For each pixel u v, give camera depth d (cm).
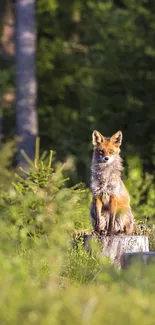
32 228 1120
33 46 2889
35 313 668
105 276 826
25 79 2869
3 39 3341
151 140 2798
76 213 1272
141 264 847
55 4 3212
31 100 2870
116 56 2941
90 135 2967
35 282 884
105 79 2942
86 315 659
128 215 1252
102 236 1157
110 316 667
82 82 3159
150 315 679
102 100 2936
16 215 1145
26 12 2875
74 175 2416
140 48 2898
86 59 3191
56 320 660
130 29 3014
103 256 1111
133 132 2816
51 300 699
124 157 2698
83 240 1174
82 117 3009
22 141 2809
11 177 1449
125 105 2861
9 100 3184
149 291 789
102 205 1245
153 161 2580
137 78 2877
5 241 977
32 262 973
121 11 3094
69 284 910
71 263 1017
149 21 3006
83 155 2905
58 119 3133
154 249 1251
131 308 684
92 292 764
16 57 2891
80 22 3316
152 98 2845
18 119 2856
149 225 1441
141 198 1770
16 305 689
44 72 3247
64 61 3247
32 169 1269
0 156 1581
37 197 1156
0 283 754
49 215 1142
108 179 1237
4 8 3378
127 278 806
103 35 3056
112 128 2878
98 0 3312
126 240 1150
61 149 2966
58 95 3222
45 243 1020
